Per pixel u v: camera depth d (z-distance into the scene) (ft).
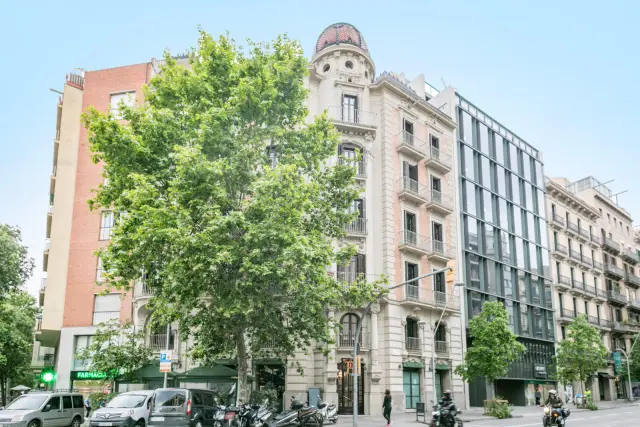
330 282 67.31
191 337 93.71
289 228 57.57
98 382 104.73
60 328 110.73
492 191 143.23
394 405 97.30
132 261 63.82
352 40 116.57
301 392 90.22
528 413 107.14
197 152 59.00
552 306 157.69
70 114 122.31
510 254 145.69
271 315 66.18
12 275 106.63
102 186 69.51
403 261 107.34
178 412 58.44
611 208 215.10
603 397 183.73
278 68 66.49
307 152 70.13
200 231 60.18
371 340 98.27
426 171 119.96
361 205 105.91
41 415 67.82
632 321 203.00
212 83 67.82
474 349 103.35
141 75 119.55
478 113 145.48
